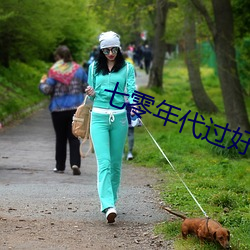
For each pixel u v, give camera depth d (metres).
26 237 11.32
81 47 56.09
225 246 10.12
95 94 12.63
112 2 39.34
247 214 12.91
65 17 41.69
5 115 31.95
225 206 13.84
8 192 15.35
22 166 20.09
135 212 13.35
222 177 18.14
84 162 21.38
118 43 12.50
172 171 19.34
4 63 43.97
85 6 43.34
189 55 41.25
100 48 12.54
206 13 28.48
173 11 48.38
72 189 15.95
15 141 26.39
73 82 18.17
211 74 68.81
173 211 12.84
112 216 12.12
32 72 48.62
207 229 10.48
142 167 20.45
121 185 16.77
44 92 18.20
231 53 28.16
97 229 11.95
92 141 12.70
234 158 22.36
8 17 31.58
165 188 16.16
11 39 38.19
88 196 14.98
